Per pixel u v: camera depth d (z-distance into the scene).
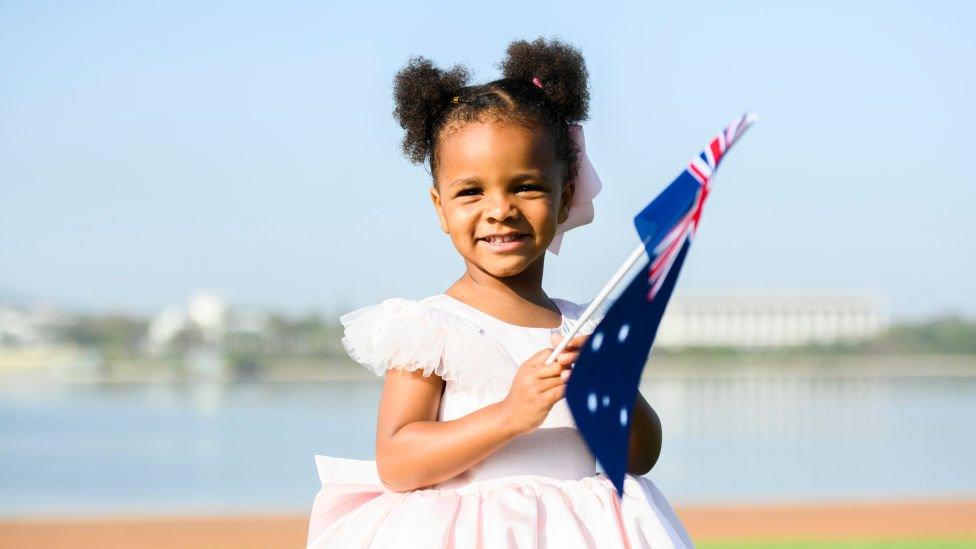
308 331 101.50
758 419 31.48
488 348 2.67
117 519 11.20
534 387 2.38
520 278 2.82
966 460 19.11
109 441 25.16
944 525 9.95
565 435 2.69
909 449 21.39
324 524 2.79
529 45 2.89
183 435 26.70
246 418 34.09
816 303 96.31
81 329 105.69
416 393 2.67
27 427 31.31
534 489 2.60
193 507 13.00
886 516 10.66
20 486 16.05
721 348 95.81
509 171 2.66
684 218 2.06
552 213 2.72
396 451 2.59
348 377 93.81
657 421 2.91
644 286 2.07
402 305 2.70
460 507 2.57
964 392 57.44
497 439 2.46
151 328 105.38
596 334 2.10
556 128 2.77
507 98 2.72
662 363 95.44
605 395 2.10
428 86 2.82
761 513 10.95
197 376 97.19
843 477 16.42
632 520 2.62
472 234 2.70
